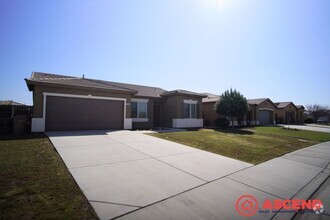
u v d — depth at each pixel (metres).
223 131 15.16
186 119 17.75
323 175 5.02
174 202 3.03
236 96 19.08
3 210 2.52
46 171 4.19
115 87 13.95
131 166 4.88
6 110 11.77
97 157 5.58
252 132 15.57
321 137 14.06
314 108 61.84
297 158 6.92
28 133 10.02
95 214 2.55
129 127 13.95
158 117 18.70
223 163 5.63
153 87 22.91
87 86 11.90
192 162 5.57
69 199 2.95
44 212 2.52
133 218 2.50
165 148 7.38
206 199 3.21
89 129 12.19
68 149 6.41
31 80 10.20
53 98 10.97
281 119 33.81
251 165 5.60
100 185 3.56
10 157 5.19
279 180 4.43
